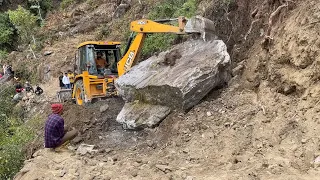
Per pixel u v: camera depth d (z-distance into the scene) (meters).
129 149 6.61
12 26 27.91
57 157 6.63
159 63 7.88
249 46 7.86
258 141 5.53
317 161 4.65
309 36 5.64
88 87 9.48
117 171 5.68
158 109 7.05
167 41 11.16
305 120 5.34
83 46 9.97
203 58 7.22
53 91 17.50
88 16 24.33
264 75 6.72
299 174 4.53
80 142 7.32
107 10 23.55
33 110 15.26
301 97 5.66
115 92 9.32
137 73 7.98
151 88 7.09
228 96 6.90
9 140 10.16
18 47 25.81
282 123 5.57
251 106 6.34
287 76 6.04
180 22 7.95
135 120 7.13
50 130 6.93
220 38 8.81
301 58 5.75
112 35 18.59
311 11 5.81
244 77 7.23
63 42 22.78
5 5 30.80
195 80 6.69
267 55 6.74
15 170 7.52
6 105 16.33
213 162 5.39
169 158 5.83
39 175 5.86
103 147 6.90
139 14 17.45
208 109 6.70
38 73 20.62
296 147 5.05
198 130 6.31
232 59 8.09
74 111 8.66
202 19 7.78
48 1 31.30
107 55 10.16
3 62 24.16
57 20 26.11
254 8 8.14
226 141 5.78
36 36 24.70
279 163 4.85
